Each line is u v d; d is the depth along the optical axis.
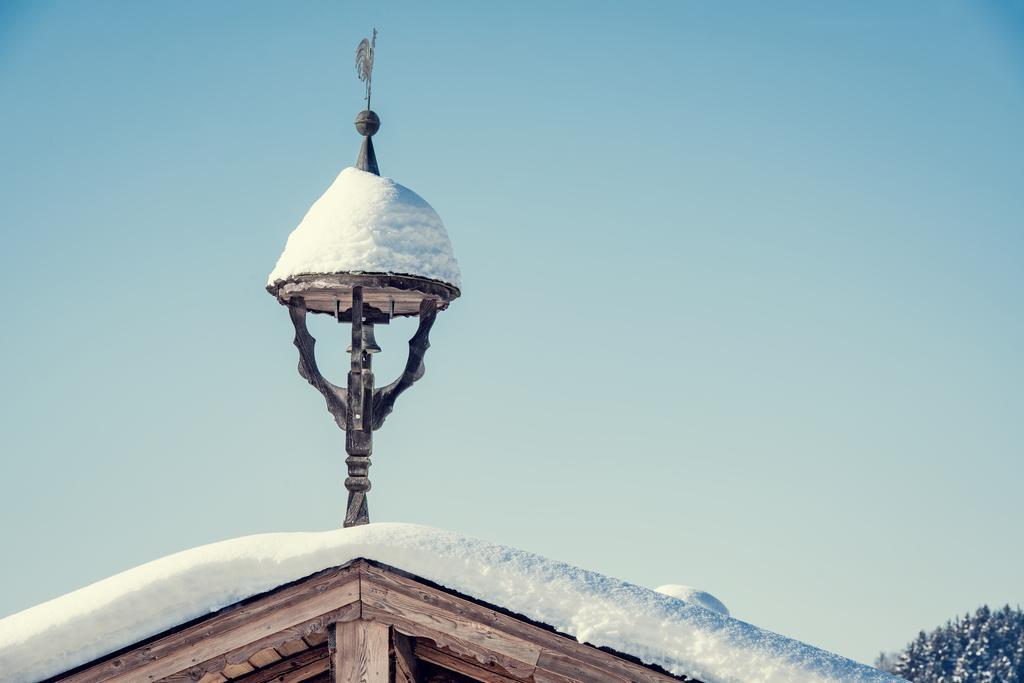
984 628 49.97
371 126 12.09
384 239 11.05
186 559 8.00
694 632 7.96
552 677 7.92
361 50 12.34
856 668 8.00
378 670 7.96
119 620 7.79
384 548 7.96
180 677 7.90
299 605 7.98
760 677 7.76
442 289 11.26
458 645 7.98
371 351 11.29
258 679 9.26
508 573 8.04
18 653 7.66
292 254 11.22
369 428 11.02
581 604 7.98
